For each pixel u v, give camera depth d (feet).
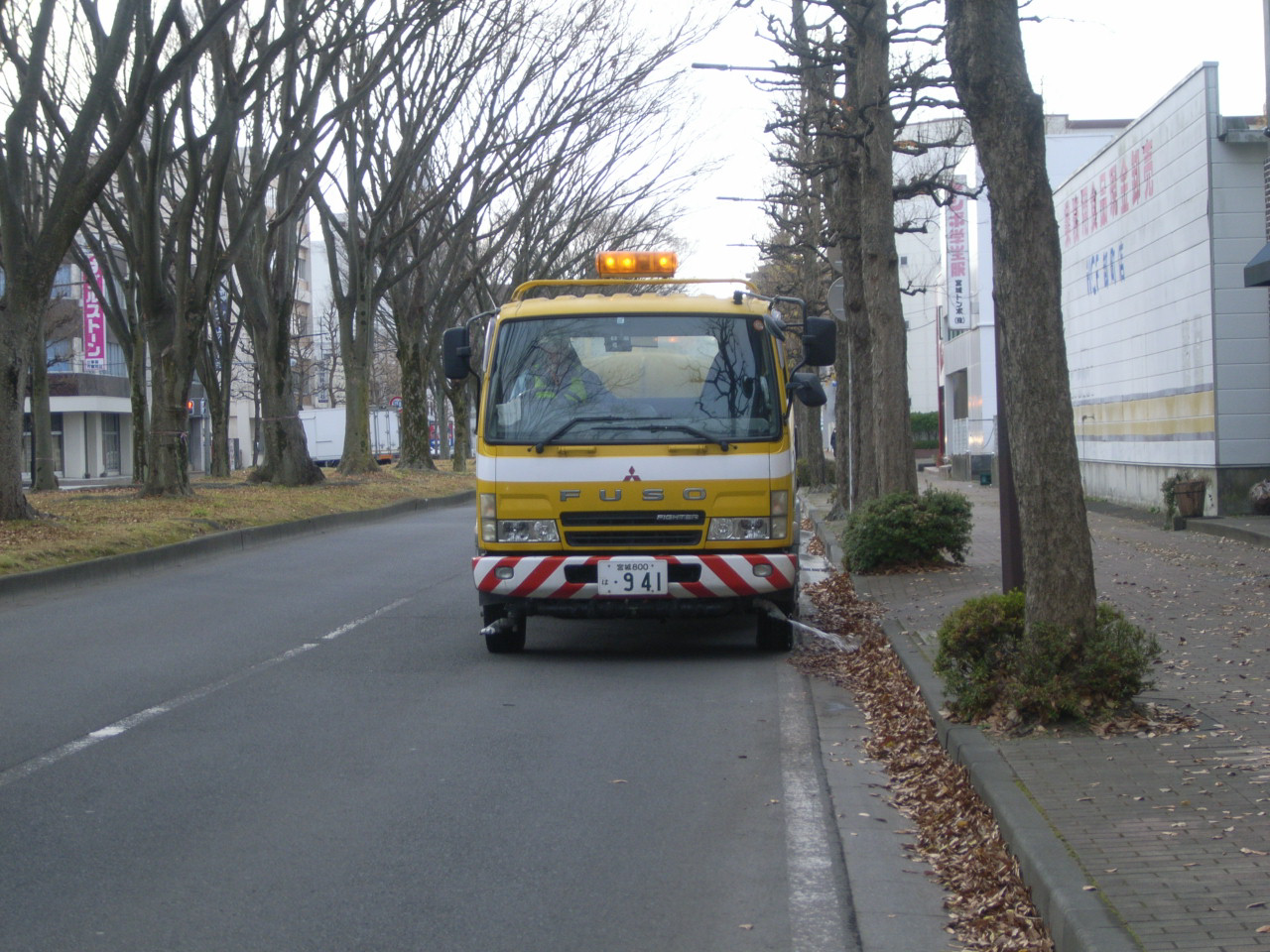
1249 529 51.60
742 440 31.30
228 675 30.25
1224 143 59.00
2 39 54.24
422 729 24.86
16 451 55.72
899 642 31.32
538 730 24.84
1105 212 77.71
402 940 14.58
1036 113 21.31
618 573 30.78
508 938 14.69
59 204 55.47
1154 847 15.26
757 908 15.65
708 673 30.83
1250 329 58.80
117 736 24.12
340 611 41.34
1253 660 26.48
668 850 17.79
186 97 66.44
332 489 93.91
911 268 209.97
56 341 140.77
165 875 16.66
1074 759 19.34
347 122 84.64
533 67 89.97
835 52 52.34
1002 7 21.17
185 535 59.72
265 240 89.30
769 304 33.55
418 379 127.95
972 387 127.85
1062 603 21.59
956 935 14.74
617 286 41.63
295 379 205.26
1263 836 15.56
